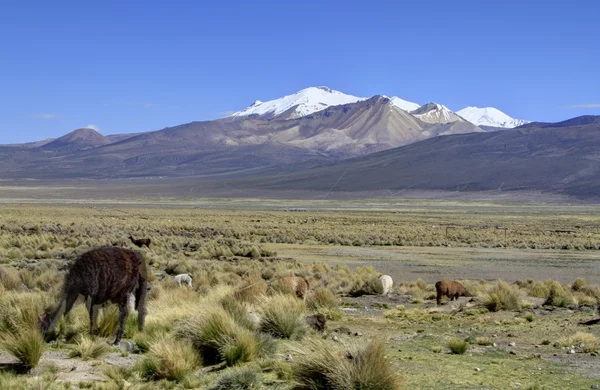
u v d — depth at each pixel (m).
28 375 10.80
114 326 13.95
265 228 77.19
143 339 13.05
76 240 47.34
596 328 17.12
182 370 11.08
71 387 10.01
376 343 10.25
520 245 63.00
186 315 15.73
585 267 44.94
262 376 10.95
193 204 186.62
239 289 20.97
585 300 25.14
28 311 13.34
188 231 69.00
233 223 88.69
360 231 78.56
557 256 53.16
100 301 12.45
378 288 28.36
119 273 12.55
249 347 12.07
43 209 118.56
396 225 95.94
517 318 19.41
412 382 10.61
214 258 44.41
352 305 24.06
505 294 22.48
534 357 13.17
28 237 46.97
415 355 12.98
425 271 40.81
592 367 12.18
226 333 12.41
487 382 10.73
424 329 17.39
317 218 112.00
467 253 54.31
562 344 14.50
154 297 21.52
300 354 10.61
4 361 11.55
